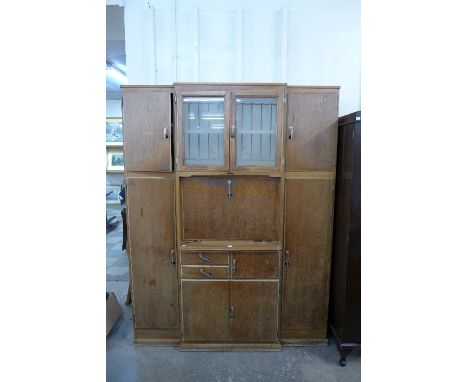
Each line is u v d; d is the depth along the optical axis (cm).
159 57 205
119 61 355
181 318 187
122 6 202
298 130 178
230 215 183
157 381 165
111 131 515
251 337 188
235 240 184
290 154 180
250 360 181
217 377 168
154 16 202
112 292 256
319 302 192
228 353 187
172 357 184
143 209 183
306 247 188
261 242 184
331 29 207
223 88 166
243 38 205
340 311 183
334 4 205
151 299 192
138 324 194
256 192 181
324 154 180
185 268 182
